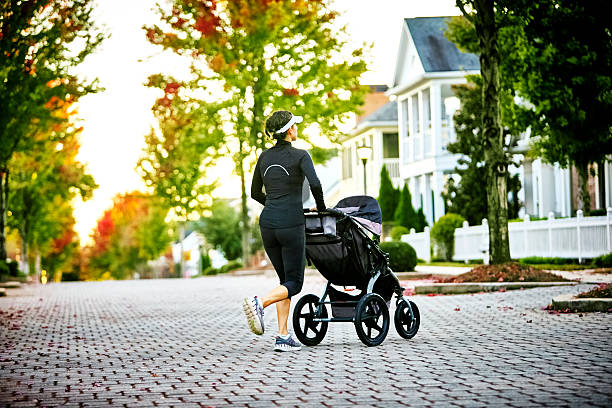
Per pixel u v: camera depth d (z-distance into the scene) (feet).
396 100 167.22
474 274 57.41
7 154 75.92
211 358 26.89
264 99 102.17
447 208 111.65
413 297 53.01
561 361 23.29
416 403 18.01
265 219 27.40
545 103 71.92
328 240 27.84
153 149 145.59
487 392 18.94
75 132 92.38
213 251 224.33
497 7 60.64
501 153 59.57
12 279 118.52
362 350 27.53
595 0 67.56
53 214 180.34
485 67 59.98
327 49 100.37
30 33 64.23
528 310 39.73
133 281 121.19
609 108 72.64
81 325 42.19
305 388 20.39
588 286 51.37
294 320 28.84
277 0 96.58
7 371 25.25
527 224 87.15
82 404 19.27
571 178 109.09
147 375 23.54
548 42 69.51
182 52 100.68
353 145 187.42
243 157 108.47
